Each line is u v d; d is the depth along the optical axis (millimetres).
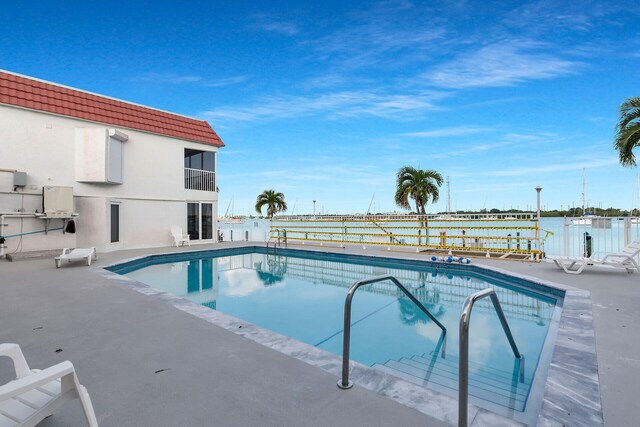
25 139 11828
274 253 15664
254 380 2887
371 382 2842
